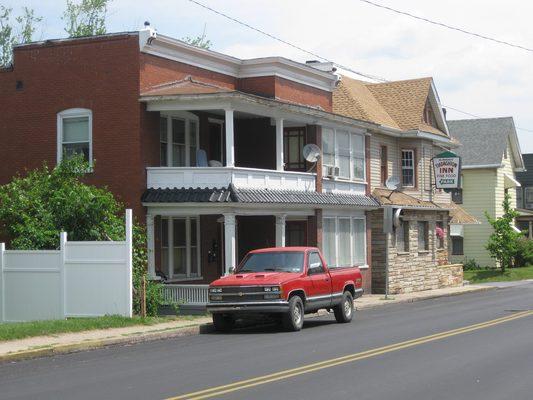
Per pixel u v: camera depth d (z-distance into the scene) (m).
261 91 31.02
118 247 21.41
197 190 25.36
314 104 33.91
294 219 30.66
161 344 18.19
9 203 24.09
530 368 13.68
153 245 25.72
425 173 41.44
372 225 36.00
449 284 41.78
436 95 42.97
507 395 11.23
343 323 22.78
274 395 11.18
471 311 26.42
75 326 19.30
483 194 55.84
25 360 15.80
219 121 30.39
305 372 13.24
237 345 17.53
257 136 31.31
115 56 26.05
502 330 19.91
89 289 21.58
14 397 11.42
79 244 21.67
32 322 19.69
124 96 25.86
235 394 11.27
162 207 25.55
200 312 24.30
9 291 22.23
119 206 24.61
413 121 40.59
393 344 17.03
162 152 27.23
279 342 17.92
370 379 12.53
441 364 14.12
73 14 48.56
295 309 20.53
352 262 33.69
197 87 27.27
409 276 37.59
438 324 21.72
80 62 26.59
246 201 25.06
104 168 26.02
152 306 23.05
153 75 26.42
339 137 32.84
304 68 32.56
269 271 21.25
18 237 23.62
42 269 21.95
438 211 42.34
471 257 55.69
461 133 58.28
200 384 12.17
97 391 11.73
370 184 35.75
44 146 27.12
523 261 54.88
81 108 26.53
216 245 30.19
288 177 28.73
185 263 28.44
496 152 55.78
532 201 69.38
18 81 27.56
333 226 32.16
